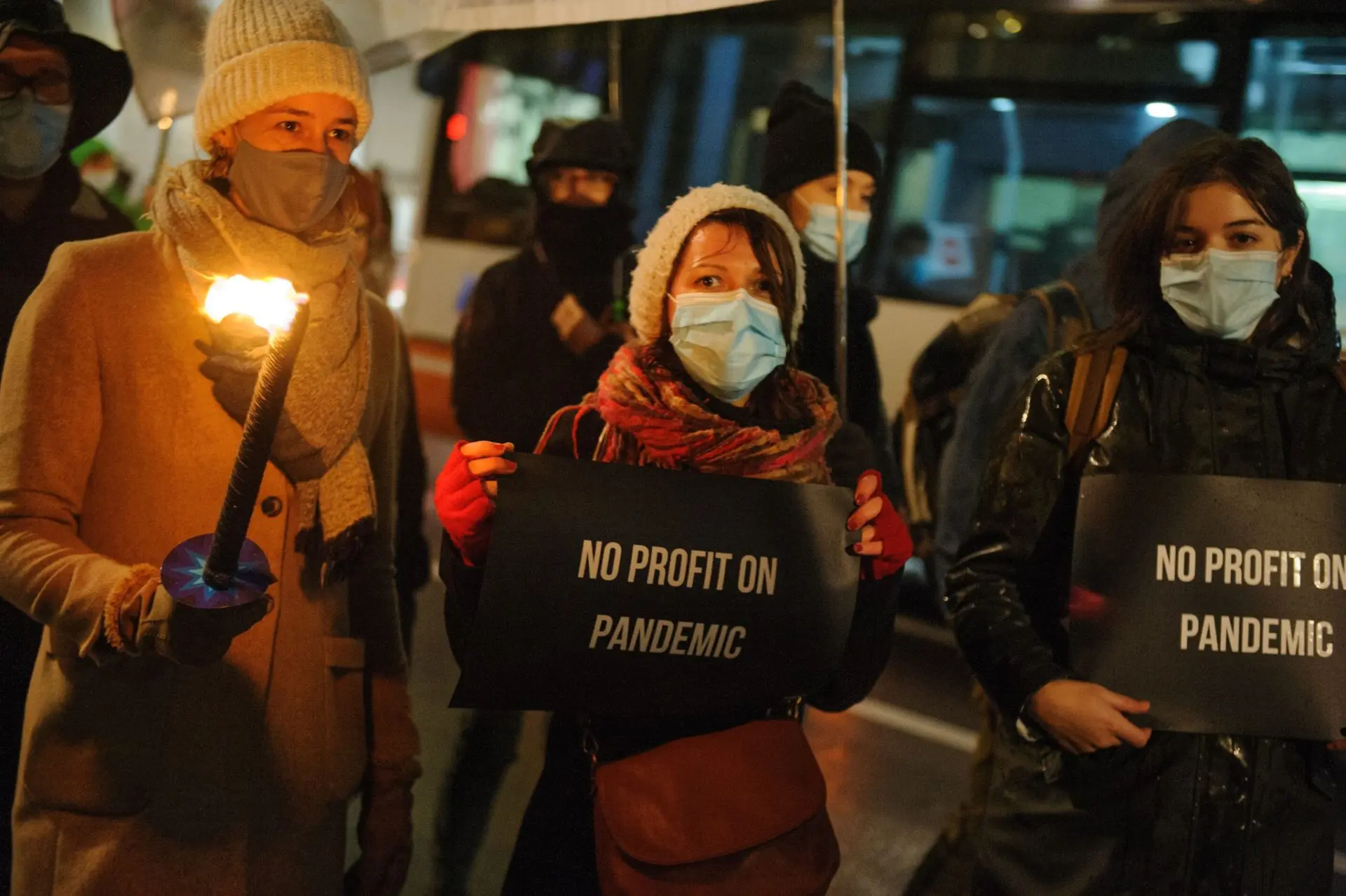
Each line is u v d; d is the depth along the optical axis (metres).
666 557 1.89
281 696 1.97
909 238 6.46
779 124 3.44
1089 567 2.07
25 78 2.42
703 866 1.88
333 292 2.01
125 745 1.88
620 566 1.87
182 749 1.90
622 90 7.44
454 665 5.26
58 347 1.85
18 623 2.41
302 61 1.89
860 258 3.53
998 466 2.21
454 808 4.02
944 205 6.44
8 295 2.47
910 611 6.11
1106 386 2.16
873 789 4.48
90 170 4.65
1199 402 2.13
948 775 4.64
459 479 1.86
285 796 1.97
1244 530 2.05
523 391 4.27
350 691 2.09
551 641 1.85
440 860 3.70
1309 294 2.21
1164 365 2.16
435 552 6.71
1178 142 3.37
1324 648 2.05
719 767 1.93
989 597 2.17
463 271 8.69
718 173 7.19
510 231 8.51
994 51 6.39
